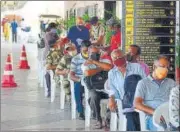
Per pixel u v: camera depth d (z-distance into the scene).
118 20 14.16
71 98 11.37
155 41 10.81
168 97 7.41
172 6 10.80
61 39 14.62
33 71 22.84
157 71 7.45
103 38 13.83
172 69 10.64
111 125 8.85
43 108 12.62
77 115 11.59
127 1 10.74
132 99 8.01
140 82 7.46
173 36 10.83
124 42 10.77
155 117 7.05
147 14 10.77
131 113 8.04
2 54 32.59
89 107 10.07
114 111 8.66
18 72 22.36
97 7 20.69
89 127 10.05
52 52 13.75
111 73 8.62
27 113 11.84
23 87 17.05
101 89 9.82
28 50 38.56
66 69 11.95
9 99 14.20
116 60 8.59
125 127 8.30
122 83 8.49
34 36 48.69
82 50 11.06
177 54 10.65
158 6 10.78
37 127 10.07
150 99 7.42
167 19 10.81
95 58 9.98
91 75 9.85
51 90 13.72
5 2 48.88
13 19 49.41
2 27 50.03
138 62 8.99
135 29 10.77
